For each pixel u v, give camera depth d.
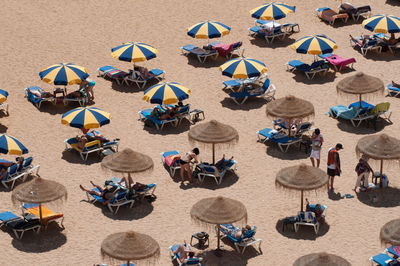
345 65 89.44
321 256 52.53
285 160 72.88
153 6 106.25
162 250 60.34
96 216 64.69
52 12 103.94
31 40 96.62
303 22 102.06
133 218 64.50
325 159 72.94
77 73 80.50
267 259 59.31
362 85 76.38
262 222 63.75
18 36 97.38
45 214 62.91
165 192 68.12
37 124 79.25
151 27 100.69
